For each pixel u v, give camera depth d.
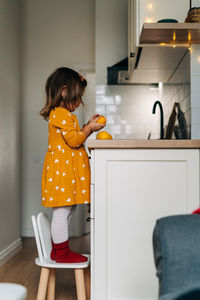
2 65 3.66
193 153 1.85
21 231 4.93
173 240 1.05
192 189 1.85
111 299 1.84
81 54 4.96
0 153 3.55
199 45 2.44
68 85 2.21
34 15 5.00
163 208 1.86
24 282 2.83
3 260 3.45
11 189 3.92
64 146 2.08
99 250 1.85
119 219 1.86
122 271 1.85
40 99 4.94
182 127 2.70
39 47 4.98
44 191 2.09
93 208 1.87
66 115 2.10
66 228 2.06
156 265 1.12
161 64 2.90
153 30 2.25
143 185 1.86
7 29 3.88
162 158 1.86
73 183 2.05
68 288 2.68
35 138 4.95
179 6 2.60
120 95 3.91
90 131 2.21
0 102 3.57
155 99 3.90
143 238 1.85
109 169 1.87
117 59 3.97
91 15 4.98
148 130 3.89
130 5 3.24
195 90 2.43
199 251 1.03
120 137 3.89
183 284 1.01
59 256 2.03
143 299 1.83
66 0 5.00
